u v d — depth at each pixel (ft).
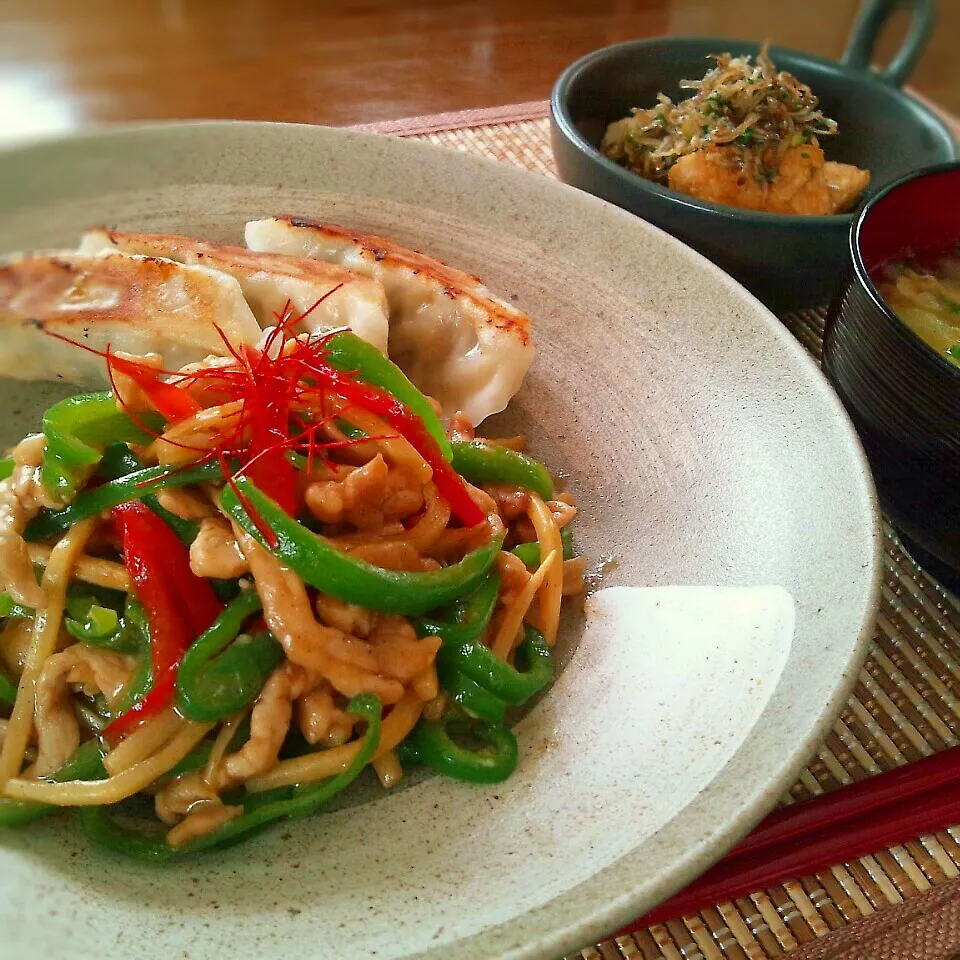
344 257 1.05
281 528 0.80
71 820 0.78
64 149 1.03
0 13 1.39
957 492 0.87
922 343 0.85
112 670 0.81
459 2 1.54
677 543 0.90
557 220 1.05
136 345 0.98
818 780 0.85
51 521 0.85
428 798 0.79
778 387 0.91
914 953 0.78
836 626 0.78
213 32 1.40
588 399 1.00
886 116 1.22
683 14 1.60
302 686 0.81
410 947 0.67
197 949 0.69
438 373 1.04
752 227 1.03
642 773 0.75
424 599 0.81
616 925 0.67
